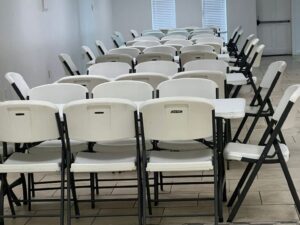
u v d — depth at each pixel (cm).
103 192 436
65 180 378
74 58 1006
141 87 415
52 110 338
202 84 409
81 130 338
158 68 562
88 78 491
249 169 384
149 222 370
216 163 337
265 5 1442
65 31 936
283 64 476
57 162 353
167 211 388
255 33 1438
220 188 360
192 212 384
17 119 339
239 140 559
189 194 420
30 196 416
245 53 834
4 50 611
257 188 425
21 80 495
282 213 374
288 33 1447
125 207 403
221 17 1441
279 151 349
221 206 362
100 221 379
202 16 1441
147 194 375
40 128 340
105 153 369
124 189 441
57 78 870
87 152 375
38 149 401
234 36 1120
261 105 496
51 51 836
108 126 335
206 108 325
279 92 855
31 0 732
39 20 770
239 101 371
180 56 670
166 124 328
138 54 731
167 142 406
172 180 453
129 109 332
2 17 609
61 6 910
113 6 1455
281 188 423
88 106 331
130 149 391
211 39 923
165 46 756
